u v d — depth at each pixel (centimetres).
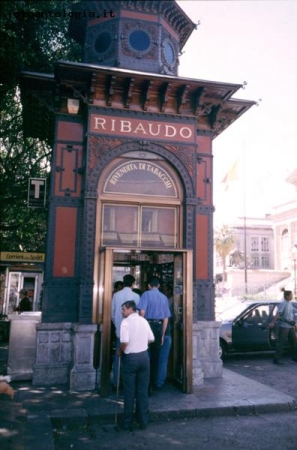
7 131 1159
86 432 493
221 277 5766
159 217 766
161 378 648
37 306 1561
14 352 709
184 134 786
